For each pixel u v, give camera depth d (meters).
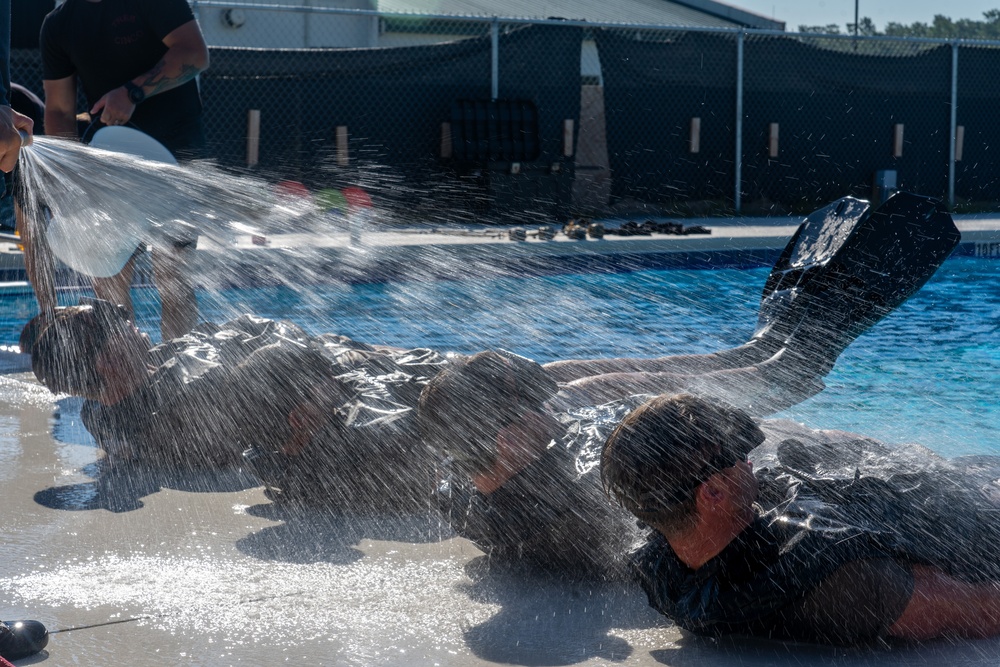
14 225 6.36
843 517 1.88
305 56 12.47
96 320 3.12
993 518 1.94
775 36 14.11
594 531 2.25
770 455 2.28
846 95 14.53
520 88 13.62
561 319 7.13
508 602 2.14
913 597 1.81
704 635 1.94
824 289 3.71
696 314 7.39
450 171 13.34
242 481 3.04
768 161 14.47
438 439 2.29
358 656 1.88
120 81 5.07
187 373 3.13
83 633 1.98
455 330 6.71
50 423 3.70
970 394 4.45
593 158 14.13
